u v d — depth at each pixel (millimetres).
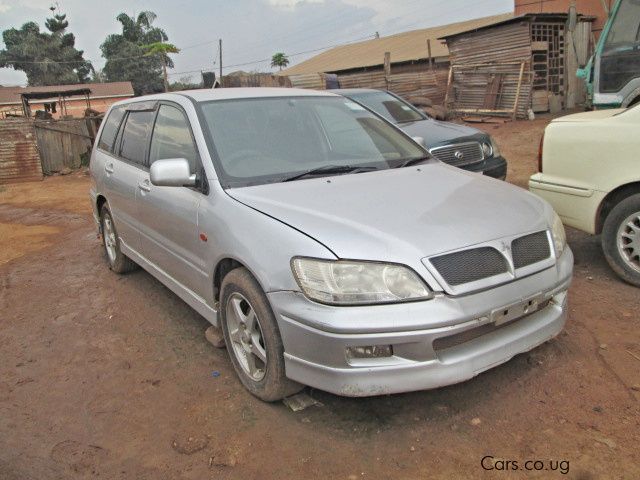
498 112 16719
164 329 4465
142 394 3539
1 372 3965
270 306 3029
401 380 2732
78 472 2854
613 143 4527
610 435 2836
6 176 15062
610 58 7668
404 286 2713
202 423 3176
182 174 3594
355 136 4309
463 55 18203
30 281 5961
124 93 48500
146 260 4859
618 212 4570
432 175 3861
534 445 2805
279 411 3215
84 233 8094
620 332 3855
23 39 68938
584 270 5051
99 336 4434
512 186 3799
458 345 2863
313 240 2867
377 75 19531
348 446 2883
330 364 2764
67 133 16031
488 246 2912
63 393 3625
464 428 2963
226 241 3307
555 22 16406
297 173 3723
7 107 45844
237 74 20453
